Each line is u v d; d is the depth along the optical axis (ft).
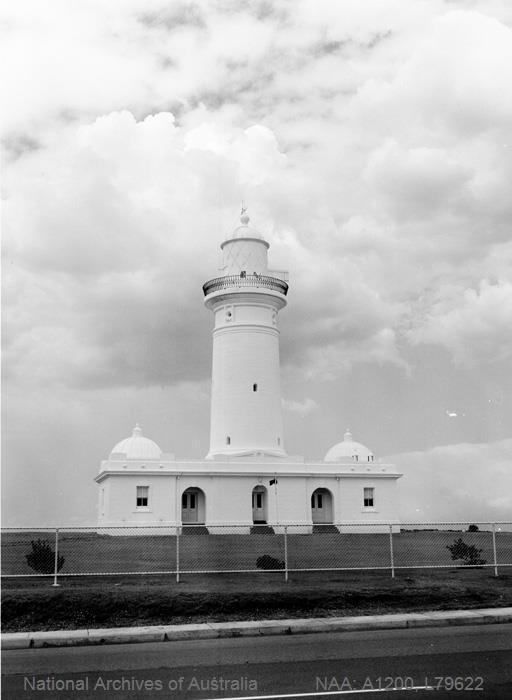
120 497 189.47
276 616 71.10
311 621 67.92
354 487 206.08
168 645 60.85
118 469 189.57
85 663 54.13
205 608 71.51
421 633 64.64
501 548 154.81
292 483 201.87
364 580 87.15
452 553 119.34
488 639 61.16
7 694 45.93
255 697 44.32
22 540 161.38
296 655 55.57
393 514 207.10
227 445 207.21
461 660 53.06
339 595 75.92
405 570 99.91
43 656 57.00
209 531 194.08
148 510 190.60
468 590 79.97
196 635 64.23
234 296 213.25
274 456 204.44
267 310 215.51
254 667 51.75
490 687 45.88
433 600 77.05
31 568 103.71
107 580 86.84
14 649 60.08
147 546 144.66
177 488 193.98
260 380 210.59
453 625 68.90
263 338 213.46
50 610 69.21
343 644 59.72
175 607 71.10
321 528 200.85
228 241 221.25
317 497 210.18
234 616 70.59
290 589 78.18
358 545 154.10
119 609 70.13
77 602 70.23
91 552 132.26
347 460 212.23
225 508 196.13
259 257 220.43
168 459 196.75
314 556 133.90
